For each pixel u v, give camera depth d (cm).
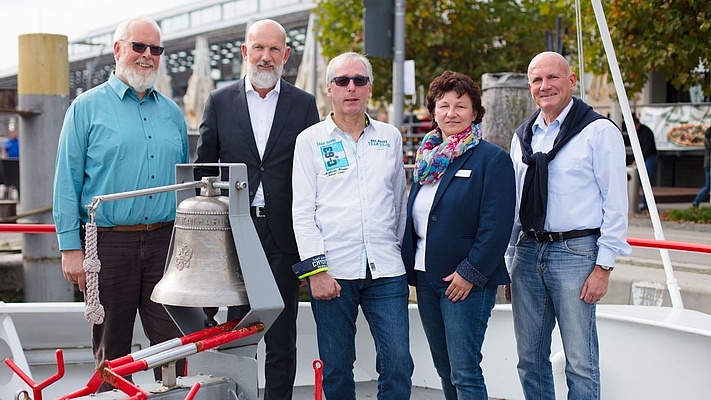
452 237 337
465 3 1316
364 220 346
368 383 486
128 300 372
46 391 430
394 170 357
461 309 336
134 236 369
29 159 696
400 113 798
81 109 364
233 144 382
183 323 306
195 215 274
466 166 338
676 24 853
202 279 270
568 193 338
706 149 1041
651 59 888
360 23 1288
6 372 428
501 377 461
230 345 282
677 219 957
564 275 340
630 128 423
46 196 700
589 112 342
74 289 756
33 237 716
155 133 374
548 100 341
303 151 353
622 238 331
